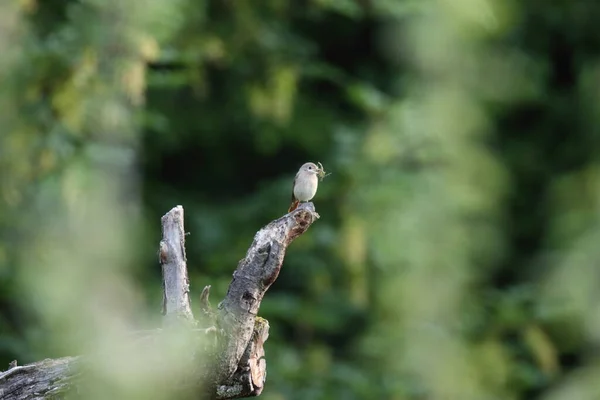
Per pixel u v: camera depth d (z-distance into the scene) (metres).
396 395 14.48
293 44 15.54
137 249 14.37
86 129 12.72
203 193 18.34
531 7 17.22
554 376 15.58
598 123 17.19
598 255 15.67
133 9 12.08
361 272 14.73
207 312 6.29
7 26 12.03
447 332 14.95
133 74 12.05
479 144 15.90
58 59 12.06
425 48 15.08
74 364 6.34
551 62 17.41
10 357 12.39
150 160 17.38
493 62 16.19
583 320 15.24
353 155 15.14
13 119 12.09
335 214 15.08
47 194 12.48
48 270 12.56
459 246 15.15
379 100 15.30
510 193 16.44
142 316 12.88
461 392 14.55
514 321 14.95
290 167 18.61
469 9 14.60
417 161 15.27
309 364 14.70
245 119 17.25
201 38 14.30
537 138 17.62
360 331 16.08
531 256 17.16
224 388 6.39
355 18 15.80
